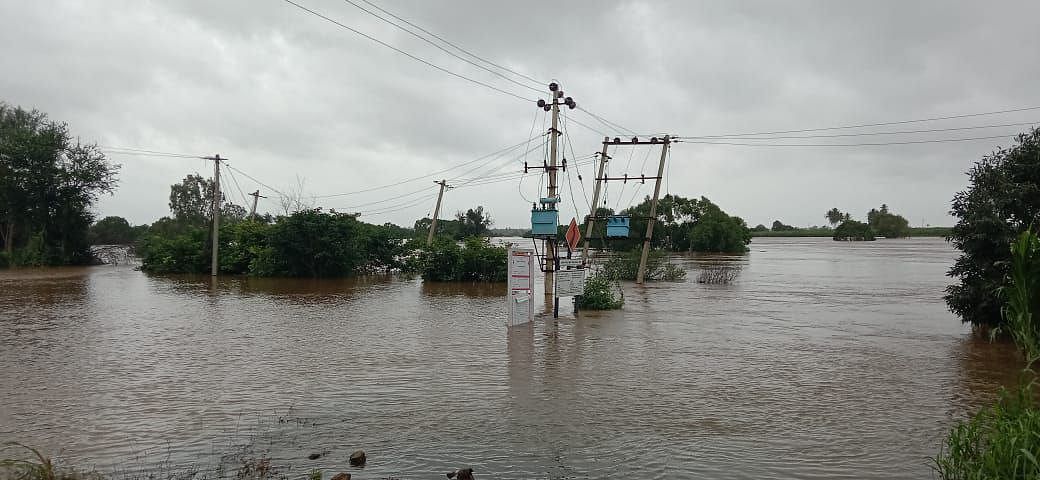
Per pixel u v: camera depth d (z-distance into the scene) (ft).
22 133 143.02
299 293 76.02
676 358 34.58
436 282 94.99
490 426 22.31
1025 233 19.38
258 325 47.32
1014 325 19.58
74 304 62.34
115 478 17.78
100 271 124.98
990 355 35.73
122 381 29.04
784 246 354.54
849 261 169.07
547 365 32.60
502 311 56.90
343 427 22.27
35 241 138.72
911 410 24.45
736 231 268.62
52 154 142.51
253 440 20.97
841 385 28.40
